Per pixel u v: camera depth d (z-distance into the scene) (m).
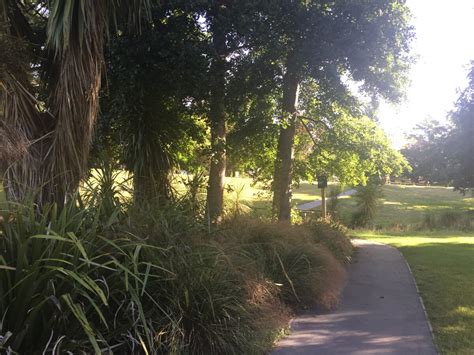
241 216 9.16
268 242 8.43
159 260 5.15
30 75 6.67
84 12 5.79
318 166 16.91
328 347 6.01
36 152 6.12
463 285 9.62
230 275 5.99
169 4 8.95
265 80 11.07
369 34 10.37
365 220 30.33
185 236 5.92
